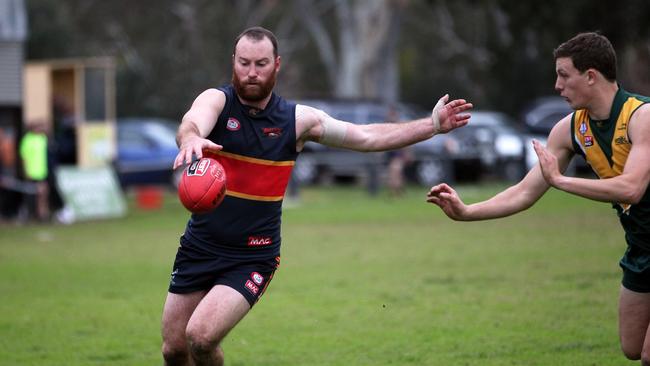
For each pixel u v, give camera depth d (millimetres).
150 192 91250
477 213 21391
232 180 20984
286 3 199250
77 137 91875
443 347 30766
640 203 20016
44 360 30266
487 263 48781
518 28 128125
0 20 81188
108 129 94625
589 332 32281
